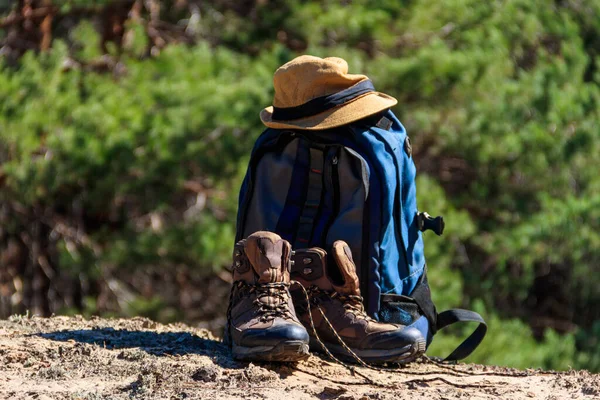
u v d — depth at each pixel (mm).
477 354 15617
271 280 5047
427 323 5582
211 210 16750
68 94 15594
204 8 19766
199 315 18625
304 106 5457
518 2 19578
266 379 4703
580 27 21781
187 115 15117
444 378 5148
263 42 18422
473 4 18828
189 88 15594
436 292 15648
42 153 15359
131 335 5824
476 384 4965
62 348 5246
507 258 18578
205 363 5023
